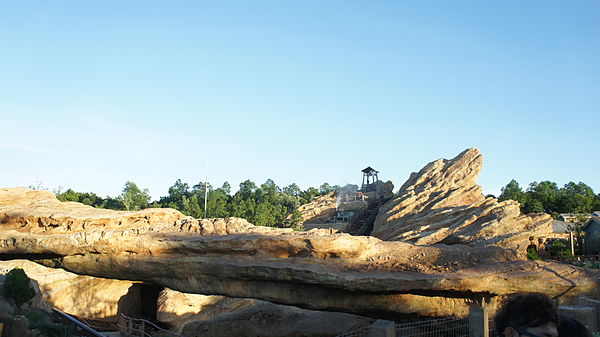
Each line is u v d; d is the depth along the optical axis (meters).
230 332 22.48
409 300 18.38
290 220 58.25
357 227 43.84
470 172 39.72
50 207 24.38
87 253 21.81
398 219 37.78
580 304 13.41
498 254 19.70
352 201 52.09
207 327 23.19
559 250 33.22
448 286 17.28
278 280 18.48
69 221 22.30
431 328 18.14
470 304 18.17
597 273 18.44
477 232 30.98
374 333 9.43
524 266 18.41
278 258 19.17
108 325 31.23
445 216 34.44
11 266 34.00
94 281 33.34
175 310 28.61
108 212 23.22
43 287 31.70
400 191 43.03
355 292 18.30
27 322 17.69
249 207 63.91
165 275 20.70
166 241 20.33
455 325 17.64
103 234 21.16
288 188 108.50
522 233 30.05
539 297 3.64
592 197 70.12
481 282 17.38
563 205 60.56
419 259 19.42
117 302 33.25
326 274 17.61
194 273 20.02
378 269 18.41
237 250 19.41
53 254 22.47
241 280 19.33
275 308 23.53
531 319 3.55
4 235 22.72
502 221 31.12
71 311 31.61
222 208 65.44
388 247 20.05
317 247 18.81
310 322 21.83
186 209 64.69
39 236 22.03
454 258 19.36
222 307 30.02
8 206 24.52
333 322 21.66
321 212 58.47
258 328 22.12
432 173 41.62
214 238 19.72
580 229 38.94
